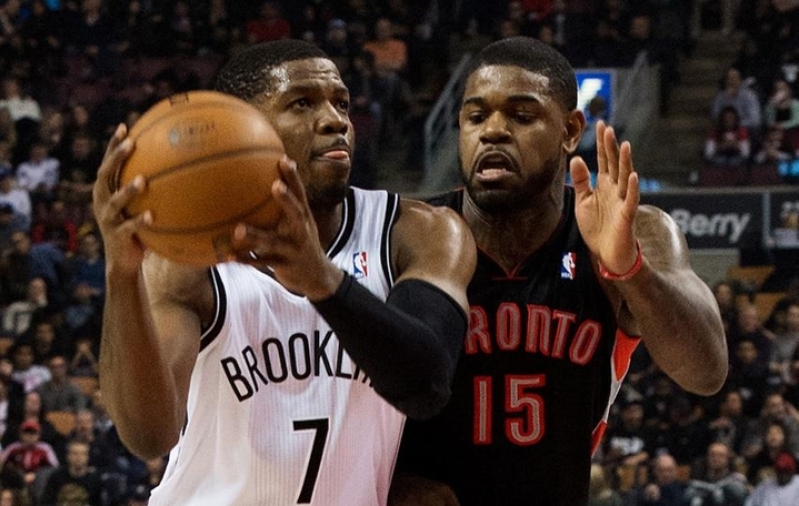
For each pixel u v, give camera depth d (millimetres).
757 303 17516
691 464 13914
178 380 3793
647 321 4254
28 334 16547
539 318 4742
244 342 4031
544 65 4582
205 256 3283
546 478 4770
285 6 23312
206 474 4105
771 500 13305
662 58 21969
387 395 3600
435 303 3871
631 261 4090
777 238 19109
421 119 21141
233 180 3209
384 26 22422
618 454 13695
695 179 20344
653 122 21812
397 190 20578
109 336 3523
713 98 22172
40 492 13797
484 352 4730
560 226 4805
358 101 20500
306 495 4078
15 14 23531
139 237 3309
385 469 4211
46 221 19062
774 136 20453
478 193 4570
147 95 21625
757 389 14703
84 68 22625
